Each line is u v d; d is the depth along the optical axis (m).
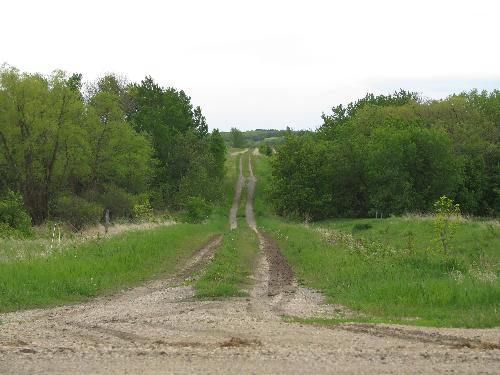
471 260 24.05
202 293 16.41
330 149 66.69
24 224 35.41
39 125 47.56
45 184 50.50
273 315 12.84
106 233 31.25
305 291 17.62
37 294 16.06
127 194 55.06
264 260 26.64
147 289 18.53
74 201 45.84
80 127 51.91
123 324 11.43
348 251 24.20
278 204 68.12
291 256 27.84
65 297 16.36
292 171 66.62
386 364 7.50
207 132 101.12
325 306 14.63
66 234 33.25
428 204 55.09
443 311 13.17
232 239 35.50
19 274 17.55
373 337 9.78
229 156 156.00
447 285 14.95
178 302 15.38
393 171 54.72
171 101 90.44
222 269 21.55
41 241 28.09
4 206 35.31
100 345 9.03
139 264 22.89
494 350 8.49
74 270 19.30
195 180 76.19
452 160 55.78
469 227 29.80
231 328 10.66
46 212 50.19
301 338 9.62
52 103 49.28
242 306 14.34
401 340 9.51
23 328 11.16
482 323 11.31
